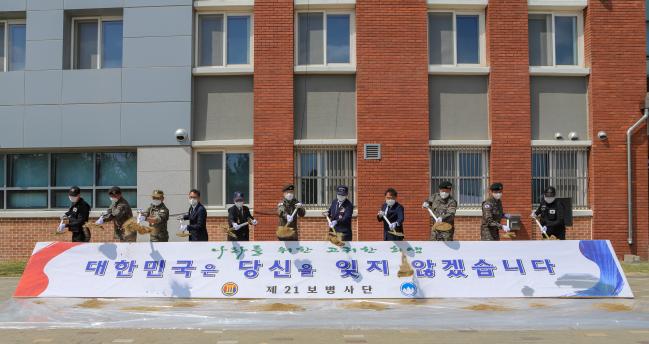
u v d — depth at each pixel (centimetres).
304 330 814
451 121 1578
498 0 1571
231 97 1583
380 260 1075
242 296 1048
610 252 1088
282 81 1549
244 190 1577
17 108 1580
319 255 1077
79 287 1059
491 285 1062
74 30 1633
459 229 1549
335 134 1566
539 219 1260
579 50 1608
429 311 930
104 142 1558
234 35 1605
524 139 1553
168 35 1566
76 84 1574
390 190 1167
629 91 1568
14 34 1650
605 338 771
